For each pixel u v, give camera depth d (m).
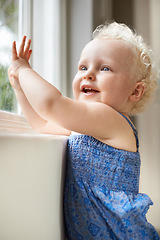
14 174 0.59
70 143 0.88
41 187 0.71
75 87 0.94
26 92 0.77
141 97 0.99
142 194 0.93
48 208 0.75
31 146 0.66
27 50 0.88
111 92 0.89
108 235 0.82
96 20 1.55
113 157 0.86
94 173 0.84
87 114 0.79
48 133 0.98
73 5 1.50
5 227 0.55
